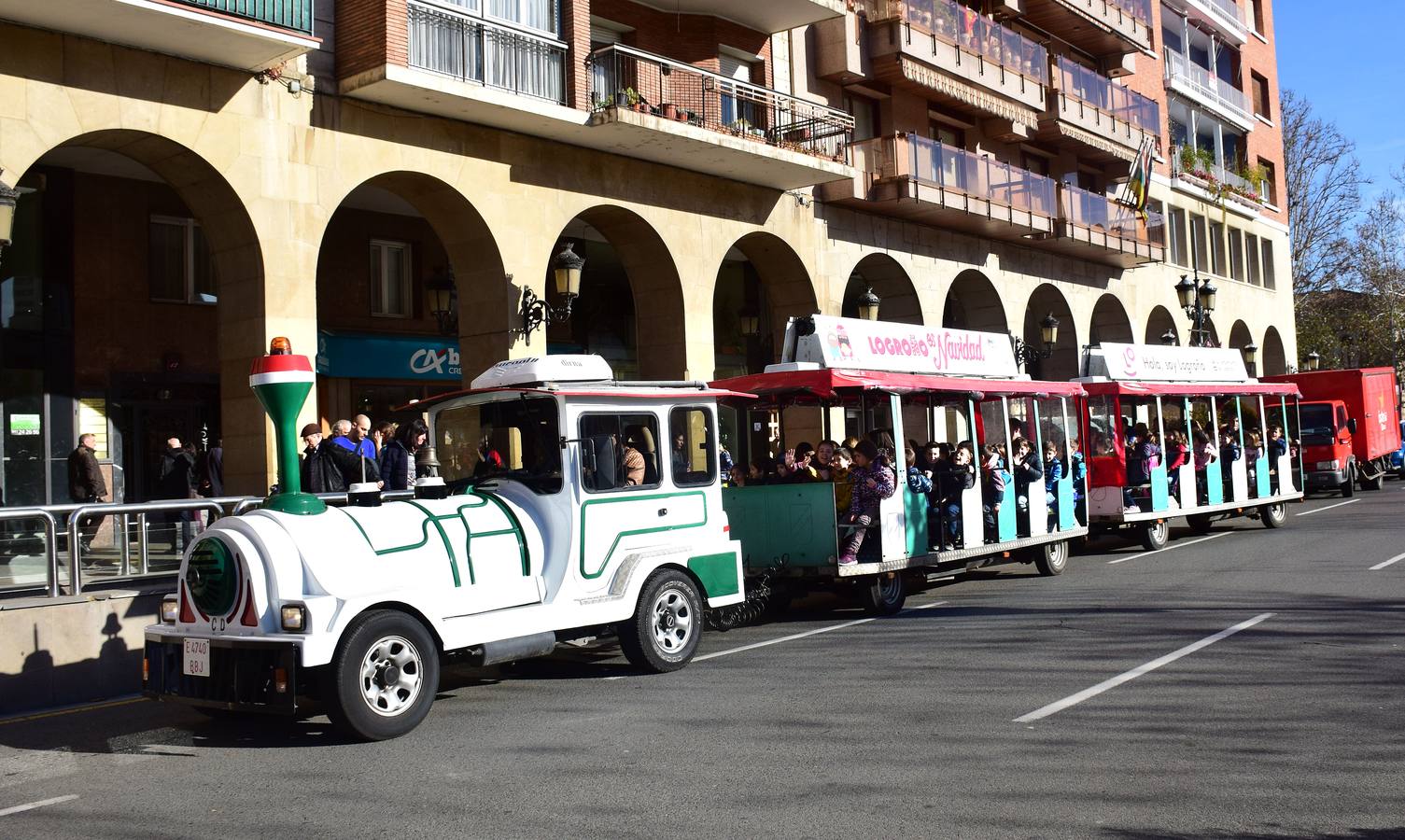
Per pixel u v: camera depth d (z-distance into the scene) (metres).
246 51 13.73
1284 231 44.97
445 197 16.70
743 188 20.86
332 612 7.59
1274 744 6.72
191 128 13.82
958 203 23.97
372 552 8.15
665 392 10.20
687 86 19.70
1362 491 32.34
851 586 12.83
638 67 18.98
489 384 9.92
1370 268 49.72
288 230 14.62
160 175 14.52
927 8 24.23
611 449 9.70
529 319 17.05
